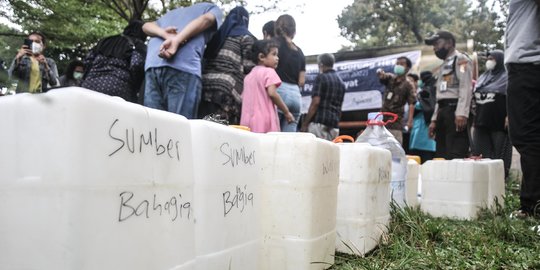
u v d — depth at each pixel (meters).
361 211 1.73
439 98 4.66
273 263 1.40
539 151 2.63
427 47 7.06
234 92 3.29
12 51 3.26
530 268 1.60
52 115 0.71
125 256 0.81
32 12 5.25
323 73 5.62
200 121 1.12
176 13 3.31
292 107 3.81
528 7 2.67
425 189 2.92
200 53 3.10
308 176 1.38
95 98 0.75
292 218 1.38
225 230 1.17
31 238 0.71
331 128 5.57
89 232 0.73
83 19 6.30
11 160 0.73
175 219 0.95
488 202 3.04
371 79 7.44
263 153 1.41
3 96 0.75
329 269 1.55
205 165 1.09
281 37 3.84
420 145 6.33
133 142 0.83
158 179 0.90
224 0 7.14
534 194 2.65
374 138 2.47
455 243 1.90
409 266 1.55
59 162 0.70
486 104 4.88
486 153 5.01
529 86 2.63
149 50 3.21
